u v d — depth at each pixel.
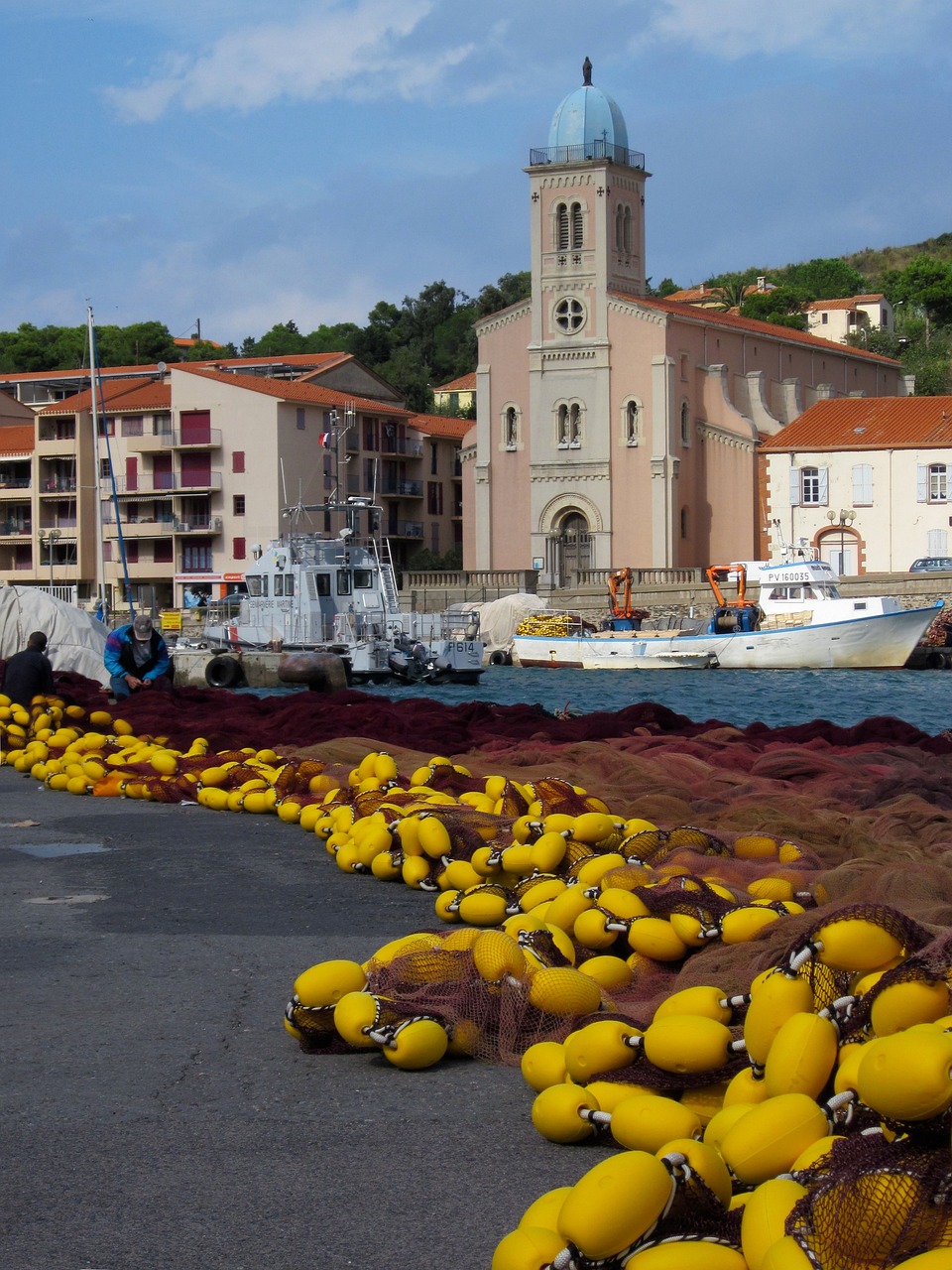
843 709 40.31
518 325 79.62
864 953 5.63
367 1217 5.41
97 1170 5.88
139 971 8.90
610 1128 5.85
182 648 56.41
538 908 8.42
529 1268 4.32
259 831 14.23
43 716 21.05
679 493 77.00
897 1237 4.25
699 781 15.47
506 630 70.19
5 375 110.69
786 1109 4.93
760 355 85.88
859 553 73.69
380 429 95.38
